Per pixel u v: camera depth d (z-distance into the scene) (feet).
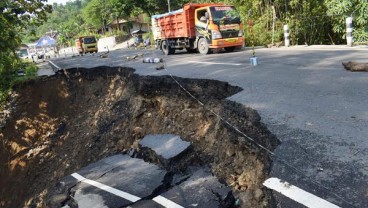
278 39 58.59
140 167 18.47
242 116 18.15
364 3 46.11
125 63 48.80
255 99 19.80
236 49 54.90
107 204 14.85
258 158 14.35
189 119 22.86
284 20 59.72
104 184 16.99
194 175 16.03
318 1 56.80
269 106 18.15
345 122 14.47
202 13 51.80
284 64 30.66
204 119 21.45
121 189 16.03
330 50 37.58
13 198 38.55
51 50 242.17
